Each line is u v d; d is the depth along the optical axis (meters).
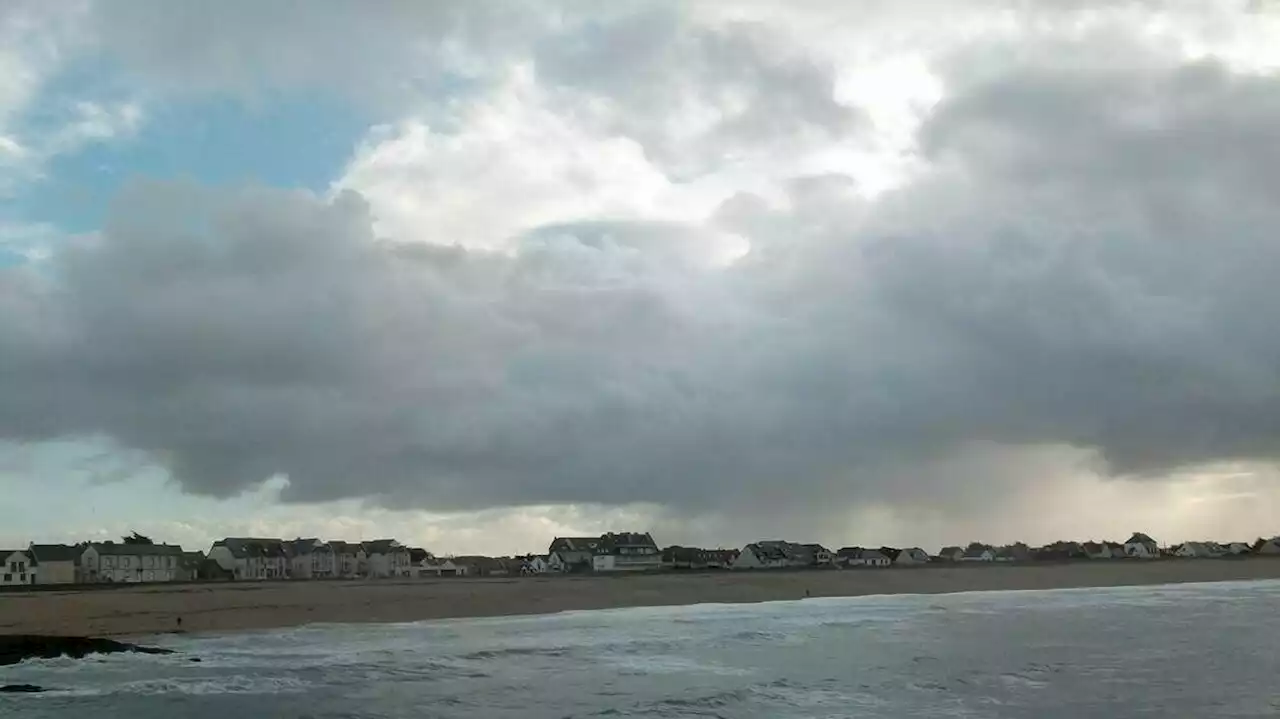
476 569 172.12
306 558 148.25
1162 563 182.75
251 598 90.81
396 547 160.12
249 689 41.12
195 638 65.62
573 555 175.50
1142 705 36.75
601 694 40.53
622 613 93.25
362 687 42.09
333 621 81.50
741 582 132.00
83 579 120.38
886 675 45.56
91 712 35.53
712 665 50.19
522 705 37.72
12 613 75.06
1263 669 45.94
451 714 35.81
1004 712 35.72
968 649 56.28
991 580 145.62
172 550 132.50
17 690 40.31
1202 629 66.31
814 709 36.62
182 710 36.16
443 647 59.44
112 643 57.09
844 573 147.12
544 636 67.75
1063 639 61.03
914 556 197.50
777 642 62.56
